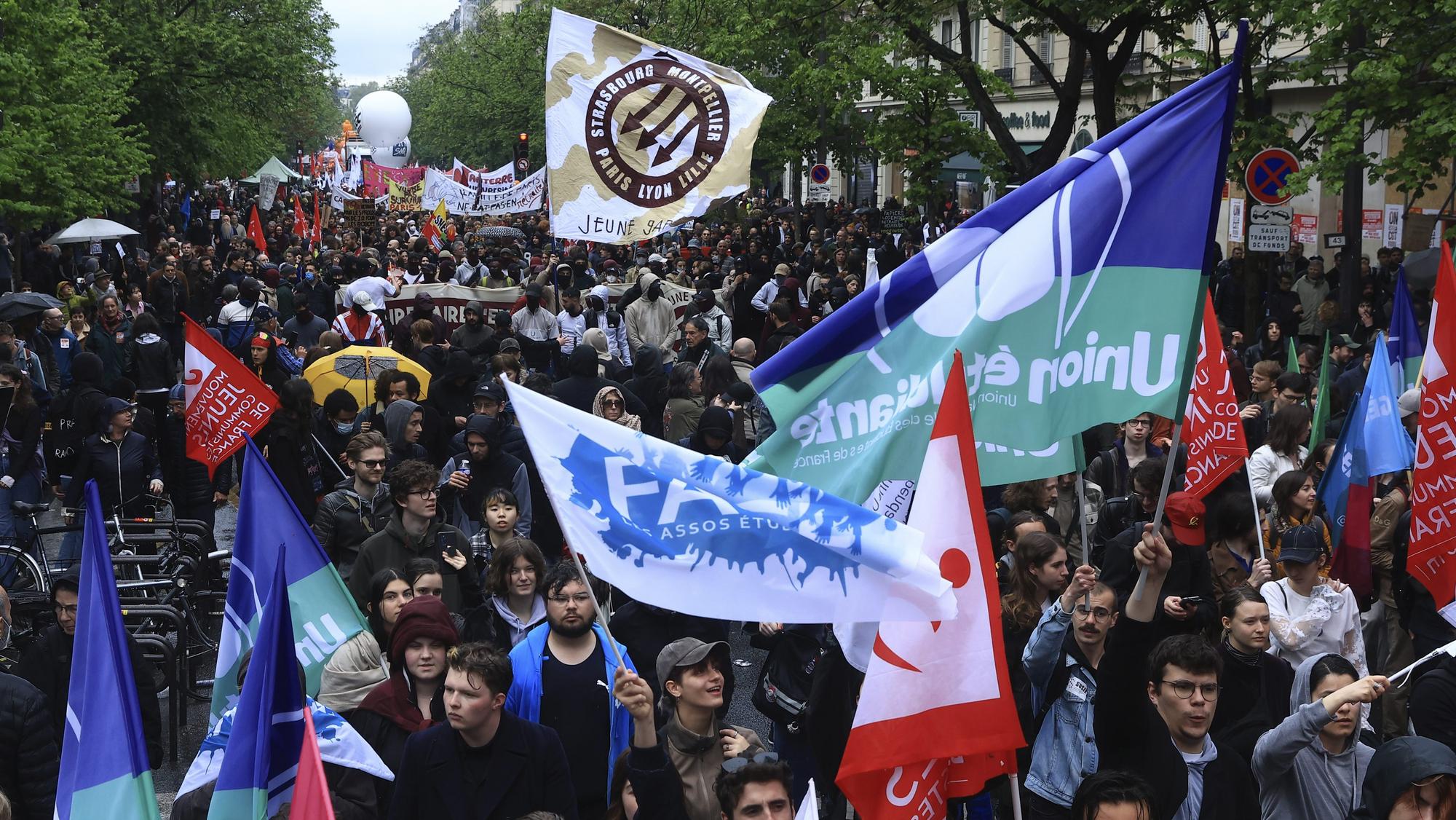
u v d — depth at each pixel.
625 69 13.28
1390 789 4.54
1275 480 9.92
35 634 9.60
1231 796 5.35
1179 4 21.08
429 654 6.01
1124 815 4.49
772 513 4.86
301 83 44.09
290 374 15.15
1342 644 7.32
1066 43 44.31
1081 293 5.51
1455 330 7.43
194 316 24.75
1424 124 16.88
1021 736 4.64
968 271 5.61
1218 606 7.09
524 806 5.25
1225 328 18.94
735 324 22.31
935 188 27.03
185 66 40.19
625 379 16.39
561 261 24.70
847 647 5.13
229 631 5.89
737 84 13.38
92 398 12.62
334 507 9.05
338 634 6.08
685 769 5.30
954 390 4.68
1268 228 17.98
